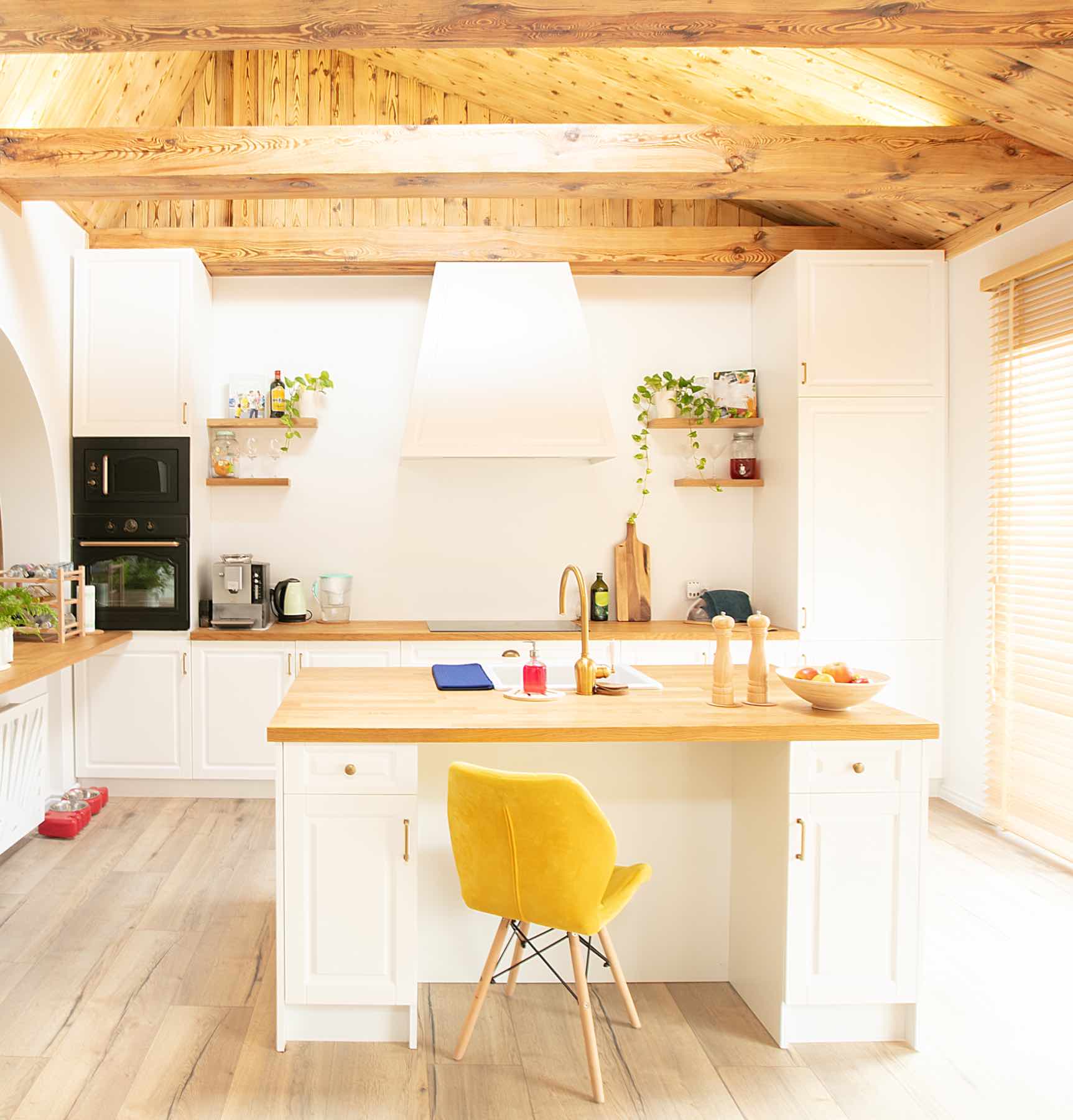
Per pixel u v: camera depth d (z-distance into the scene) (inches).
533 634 173.8
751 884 99.5
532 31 98.7
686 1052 90.9
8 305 148.3
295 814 89.1
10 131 136.7
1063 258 139.0
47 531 168.2
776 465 185.6
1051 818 146.7
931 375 176.6
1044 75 123.0
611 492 197.8
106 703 172.6
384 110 193.6
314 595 193.9
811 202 183.0
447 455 173.3
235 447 190.2
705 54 151.2
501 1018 96.5
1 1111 79.6
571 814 76.9
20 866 138.9
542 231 181.8
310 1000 89.9
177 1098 81.9
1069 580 141.4
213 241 179.0
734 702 99.4
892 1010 93.7
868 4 94.1
